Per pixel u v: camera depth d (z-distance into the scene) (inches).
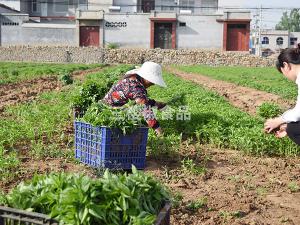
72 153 357.4
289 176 327.9
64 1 2694.4
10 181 295.1
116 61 2265.0
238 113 537.0
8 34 2397.9
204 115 487.2
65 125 475.2
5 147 384.8
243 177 320.5
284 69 237.9
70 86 959.0
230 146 405.1
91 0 2647.6
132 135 312.7
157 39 2415.1
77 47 2266.2
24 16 2384.4
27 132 418.3
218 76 1333.7
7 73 1280.8
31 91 870.4
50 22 2662.4
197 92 752.3
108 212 147.4
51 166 327.3
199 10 2723.9
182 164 345.4
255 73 1547.7
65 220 143.6
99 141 311.7
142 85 356.2
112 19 2390.5
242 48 2372.0
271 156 389.4
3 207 149.4
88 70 1627.7
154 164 342.3
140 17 2383.1
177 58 2276.1
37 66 1752.0
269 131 250.1
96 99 450.0
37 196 155.9
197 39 2390.5
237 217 249.1
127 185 156.6
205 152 384.2
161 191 169.8
